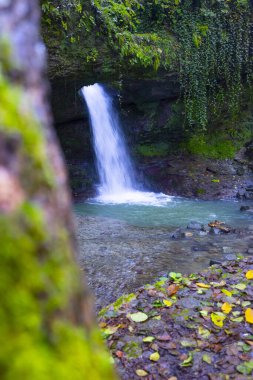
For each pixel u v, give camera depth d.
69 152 10.30
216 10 8.88
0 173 0.53
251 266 4.26
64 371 0.52
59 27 5.93
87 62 6.63
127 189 10.23
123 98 9.82
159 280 4.06
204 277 3.97
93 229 6.24
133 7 8.12
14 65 0.60
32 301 0.53
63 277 0.57
